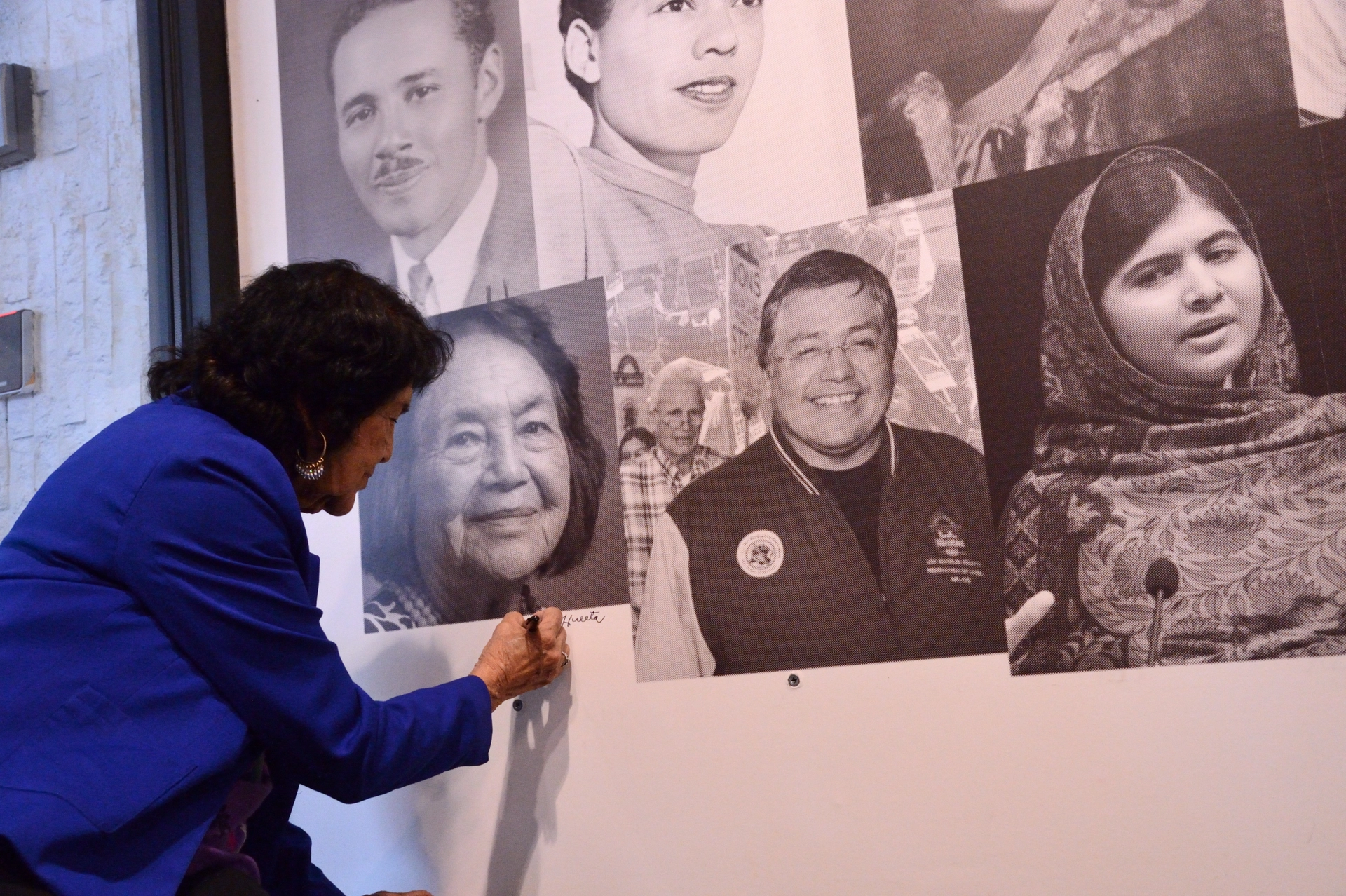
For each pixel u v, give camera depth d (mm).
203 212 1847
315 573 1320
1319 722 1171
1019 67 1353
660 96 1557
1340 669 1165
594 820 1522
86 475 1142
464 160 1695
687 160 1535
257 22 1894
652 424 1528
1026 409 1321
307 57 1839
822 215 1446
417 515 1683
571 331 1596
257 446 1173
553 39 1638
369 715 1212
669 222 1541
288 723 1128
